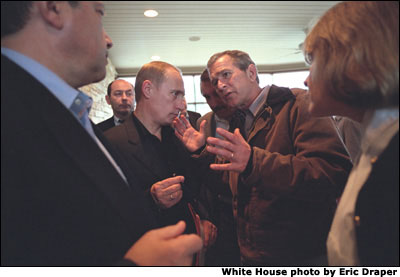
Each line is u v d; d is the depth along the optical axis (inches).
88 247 18.0
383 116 20.5
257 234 40.4
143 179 45.0
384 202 19.0
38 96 19.2
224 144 34.8
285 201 38.6
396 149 18.8
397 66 18.2
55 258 17.1
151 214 27.3
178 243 18.7
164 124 50.9
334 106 23.8
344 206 22.6
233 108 51.5
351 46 19.3
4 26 19.9
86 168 19.1
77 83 24.7
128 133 48.2
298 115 39.7
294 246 38.4
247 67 48.8
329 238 24.0
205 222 50.4
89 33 22.1
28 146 17.3
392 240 18.5
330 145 35.9
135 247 18.6
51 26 20.7
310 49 22.7
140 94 50.4
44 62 21.5
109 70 112.7
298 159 34.8
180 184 44.5
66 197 17.7
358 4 19.9
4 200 16.3
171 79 49.7
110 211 19.6
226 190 52.4
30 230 16.7
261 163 34.1
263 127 43.2
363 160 22.4
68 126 19.6
